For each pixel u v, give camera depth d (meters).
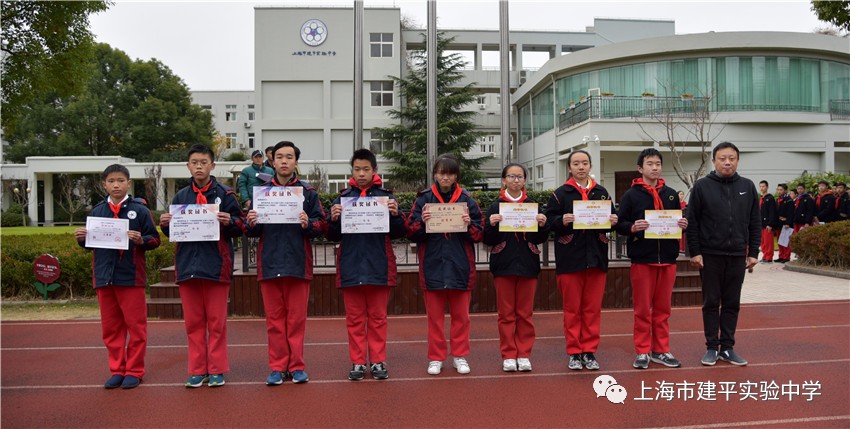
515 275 4.87
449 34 31.36
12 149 35.00
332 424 3.93
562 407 4.22
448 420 3.99
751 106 20.61
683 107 19.95
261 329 6.87
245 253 7.82
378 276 4.70
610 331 6.61
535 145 26.67
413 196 12.77
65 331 6.89
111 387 4.69
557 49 32.09
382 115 28.98
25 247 9.48
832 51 20.88
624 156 21.34
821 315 7.31
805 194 12.72
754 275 10.88
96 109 34.53
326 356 5.67
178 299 7.66
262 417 4.06
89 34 12.66
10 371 5.23
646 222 4.85
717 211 5.07
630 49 21.16
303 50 28.56
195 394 4.54
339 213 4.71
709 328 5.20
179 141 36.38
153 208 30.41
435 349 4.98
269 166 8.30
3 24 11.34
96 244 4.52
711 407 4.21
